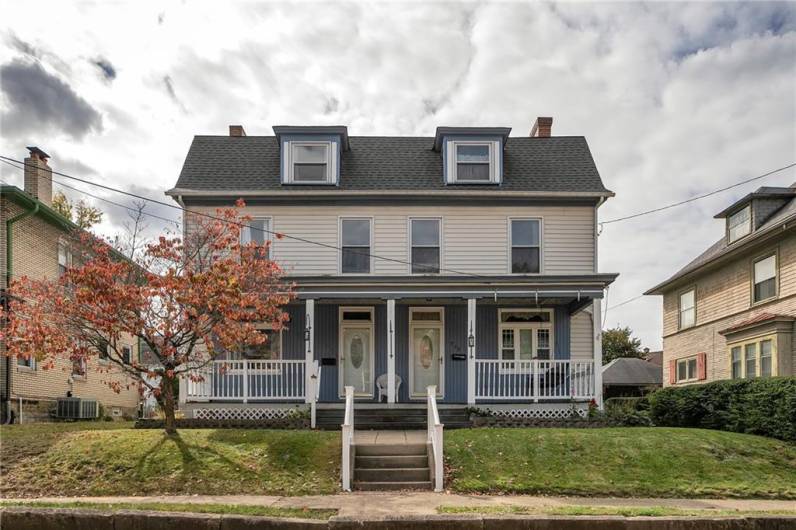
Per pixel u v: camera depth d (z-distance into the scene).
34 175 20.38
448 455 12.18
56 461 11.73
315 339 18.78
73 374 21.56
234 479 11.12
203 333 13.24
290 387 18.09
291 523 8.47
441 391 18.62
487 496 10.49
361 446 12.37
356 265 18.94
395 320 18.89
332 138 19.41
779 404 13.57
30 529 8.53
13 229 18.28
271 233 17.94
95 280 12.79
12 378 17.83
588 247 19.08
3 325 16.00
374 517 8.53
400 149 20.95
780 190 21.89
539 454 12.17
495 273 18.86
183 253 14.68
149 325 13.28
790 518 8.73
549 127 22.03
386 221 19.08
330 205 19.06
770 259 20.45
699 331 25.78
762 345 20.00
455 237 19.03
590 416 16.03
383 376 18.20
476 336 18.89
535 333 18.98
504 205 19.19
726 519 8.64
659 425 17.41
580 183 19.45
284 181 19.16
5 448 12.31
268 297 14.27
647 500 10.37
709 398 16.03
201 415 16.56
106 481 11.02
